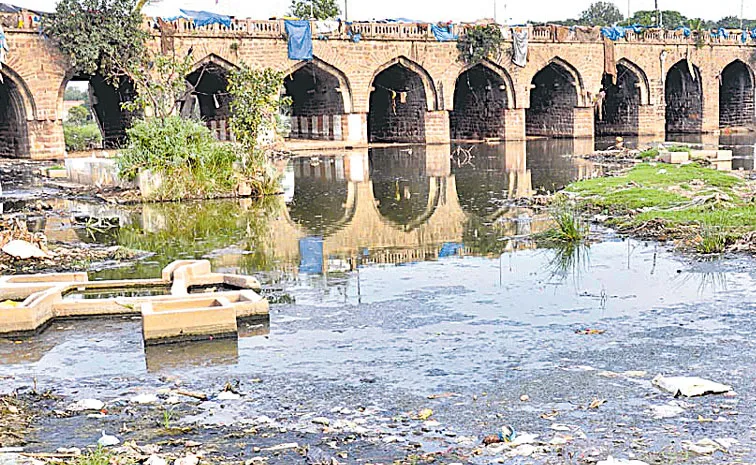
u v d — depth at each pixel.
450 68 39.12
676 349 6.71
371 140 43.84
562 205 15.36
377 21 40.19
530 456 4.72
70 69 32.53
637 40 42.84
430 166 26.61
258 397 5.88
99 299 8.37
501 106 41.19
